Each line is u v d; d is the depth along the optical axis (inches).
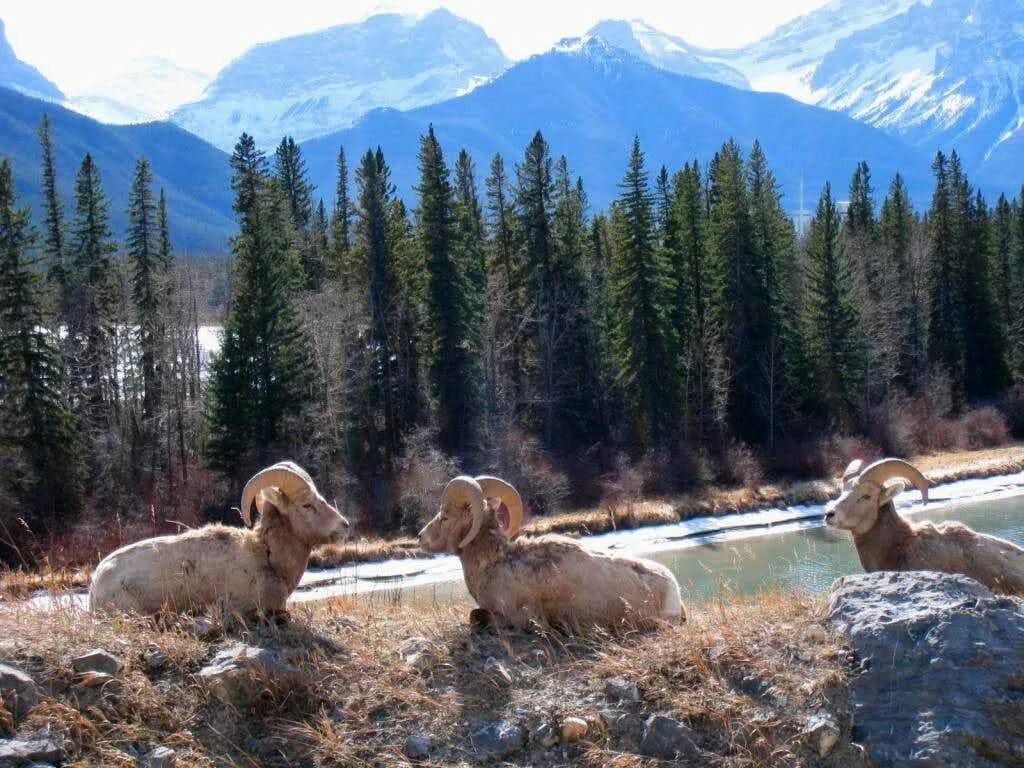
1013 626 307.3
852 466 429.1
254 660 315.6
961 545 397.4
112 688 304.5
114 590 351.6
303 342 2010.3
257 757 295.7
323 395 1999.3
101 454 1836.9
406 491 1761.8
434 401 2181.3
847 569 1218.0
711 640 331.9
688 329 2501.2
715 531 1775.3
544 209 2539.4
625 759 295.7
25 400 1657.2
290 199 3093.0
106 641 320.8
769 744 297.1
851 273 2677.2
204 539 361.4
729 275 2517.2
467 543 373.4
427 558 1273.4
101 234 2391.7
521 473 1945.1
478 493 366.3
